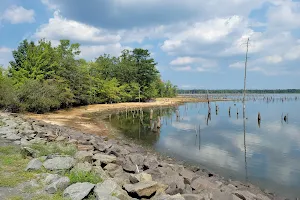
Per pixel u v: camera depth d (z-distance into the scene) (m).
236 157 17.20
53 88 39.62
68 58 51.75
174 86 124.00
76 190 5.98
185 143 21.95
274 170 14.18
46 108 39.31
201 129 30.89
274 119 42.66
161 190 7.26
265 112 56.16
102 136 21.98
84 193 5.84
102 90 65.06
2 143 11.44
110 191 6.21
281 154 18.05
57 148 10.48
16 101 34.12
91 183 6.43
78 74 52.97
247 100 111.69
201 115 49.34
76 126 28.03
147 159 12.25
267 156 17.55
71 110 47.12
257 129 31.20
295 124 35.84
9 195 5.86
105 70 76.19
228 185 10.32
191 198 6.85
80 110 48.56
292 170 14.26
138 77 79.56
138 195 6.67
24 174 7.20
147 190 6.83
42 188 6.32
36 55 45.28
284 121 39.47
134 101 82.38
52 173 7.40
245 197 8.40
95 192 5.94
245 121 39.91
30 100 36.06
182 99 104.75
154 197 6.88
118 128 30.14
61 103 46.00
